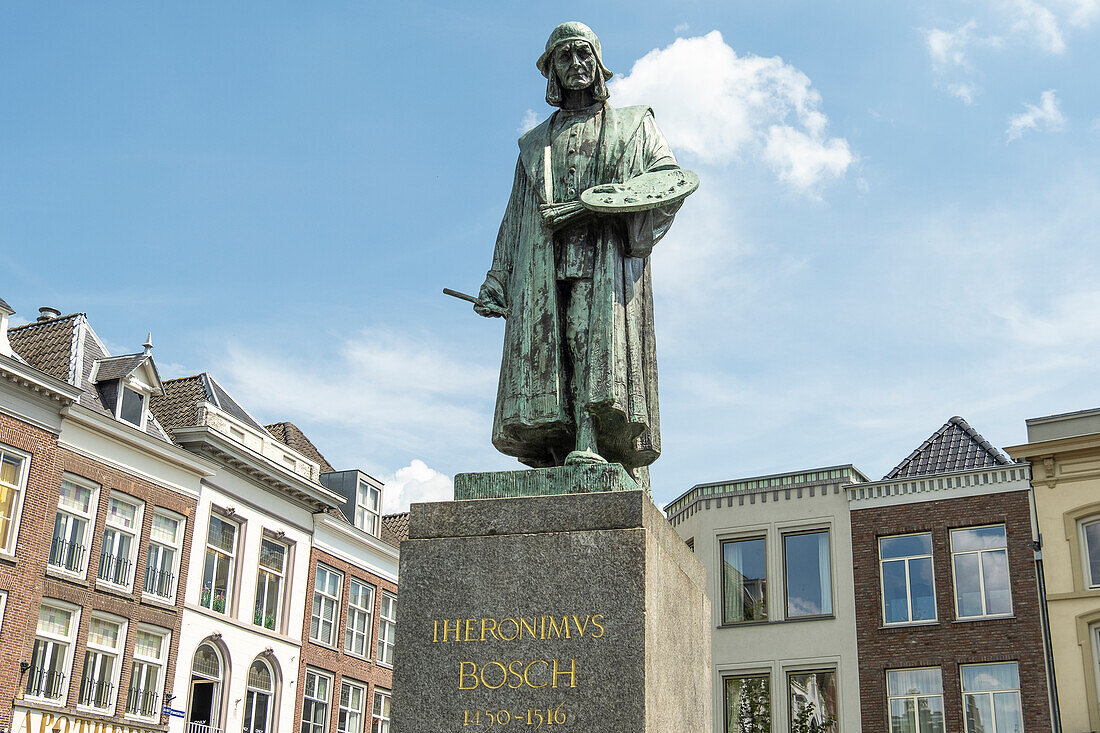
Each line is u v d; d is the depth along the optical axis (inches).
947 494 1151.6
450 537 256.2
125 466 1104.8
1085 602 1064.2
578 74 299.4
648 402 296.8
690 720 273.9
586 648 242.5
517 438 287.0
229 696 1192.2
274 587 1298.0
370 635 1444.4
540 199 292.7
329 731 1342.3
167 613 1123.3
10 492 983.0
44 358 1151.6
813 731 1133.1
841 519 1186.6
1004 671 1082.1
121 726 1049.5
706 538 1238.3
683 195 282.4
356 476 1508.4
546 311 286.8
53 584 1005.8
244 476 1262.3
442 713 243.8
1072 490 1099.9
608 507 252.1
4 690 940.6
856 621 1147.3
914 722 1101.1
